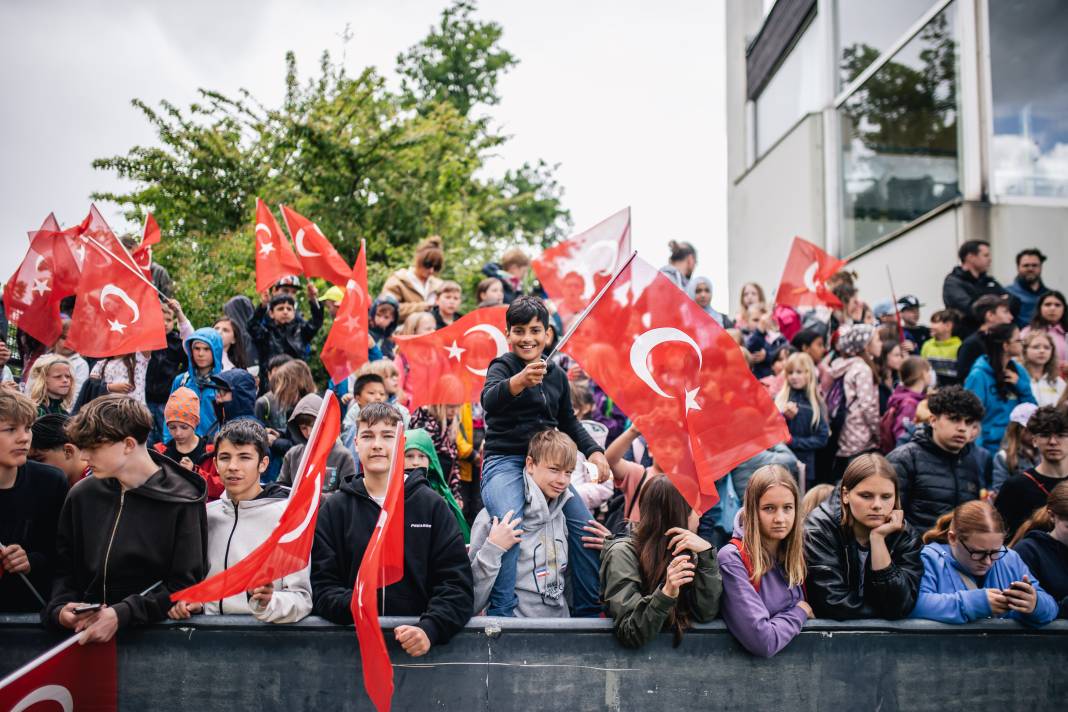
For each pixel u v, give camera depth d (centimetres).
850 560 414
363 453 419
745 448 434
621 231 750
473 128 2162
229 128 1574
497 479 461
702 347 448
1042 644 406
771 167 1447
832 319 901
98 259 592
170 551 388
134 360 684
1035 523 474
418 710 379
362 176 1584
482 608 421
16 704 349
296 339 801
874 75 1202
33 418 399
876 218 1193
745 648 391
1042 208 1008
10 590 407
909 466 554
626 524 473
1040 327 783
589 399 682
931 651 400
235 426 426
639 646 388
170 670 375
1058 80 1051
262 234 736
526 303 487
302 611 385
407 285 910
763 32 1541
